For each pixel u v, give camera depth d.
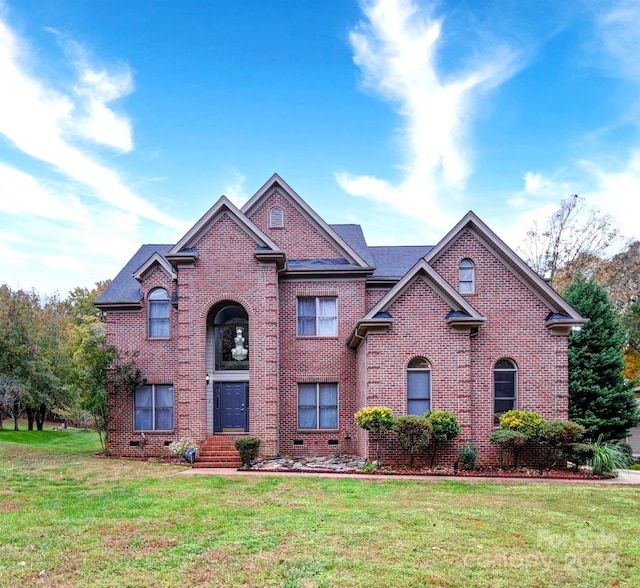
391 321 18.33
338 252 23.31
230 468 18.55
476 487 14.53
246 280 20.81
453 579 7.38
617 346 25.88
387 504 12.06
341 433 22.00
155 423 22.67
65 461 20.14
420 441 16.92
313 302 22.92
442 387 18.31
